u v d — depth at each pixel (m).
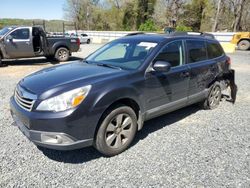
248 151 3.84
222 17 39.97
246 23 38.47
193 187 2.98
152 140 4.13
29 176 3.12
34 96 3.22
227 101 6.41
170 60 4.39
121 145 3.67
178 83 4.46
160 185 3.00
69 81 3.39
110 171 3.26
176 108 4.65
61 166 3.35
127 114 3.67
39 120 3.08
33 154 3.61
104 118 3.39
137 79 3.76
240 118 5.23
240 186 3.01
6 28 11.90
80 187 2.94
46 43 12.12
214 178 3.15
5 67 10.98
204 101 5.52
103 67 4.08
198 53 5.12
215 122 4.98
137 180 3.08
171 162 3.49
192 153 3.74
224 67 5.80
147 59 4.01
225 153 3.76
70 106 3.10
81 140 3.23
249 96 6.92
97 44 29.39
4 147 3.78
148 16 49.69
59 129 3.07
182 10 44.38
